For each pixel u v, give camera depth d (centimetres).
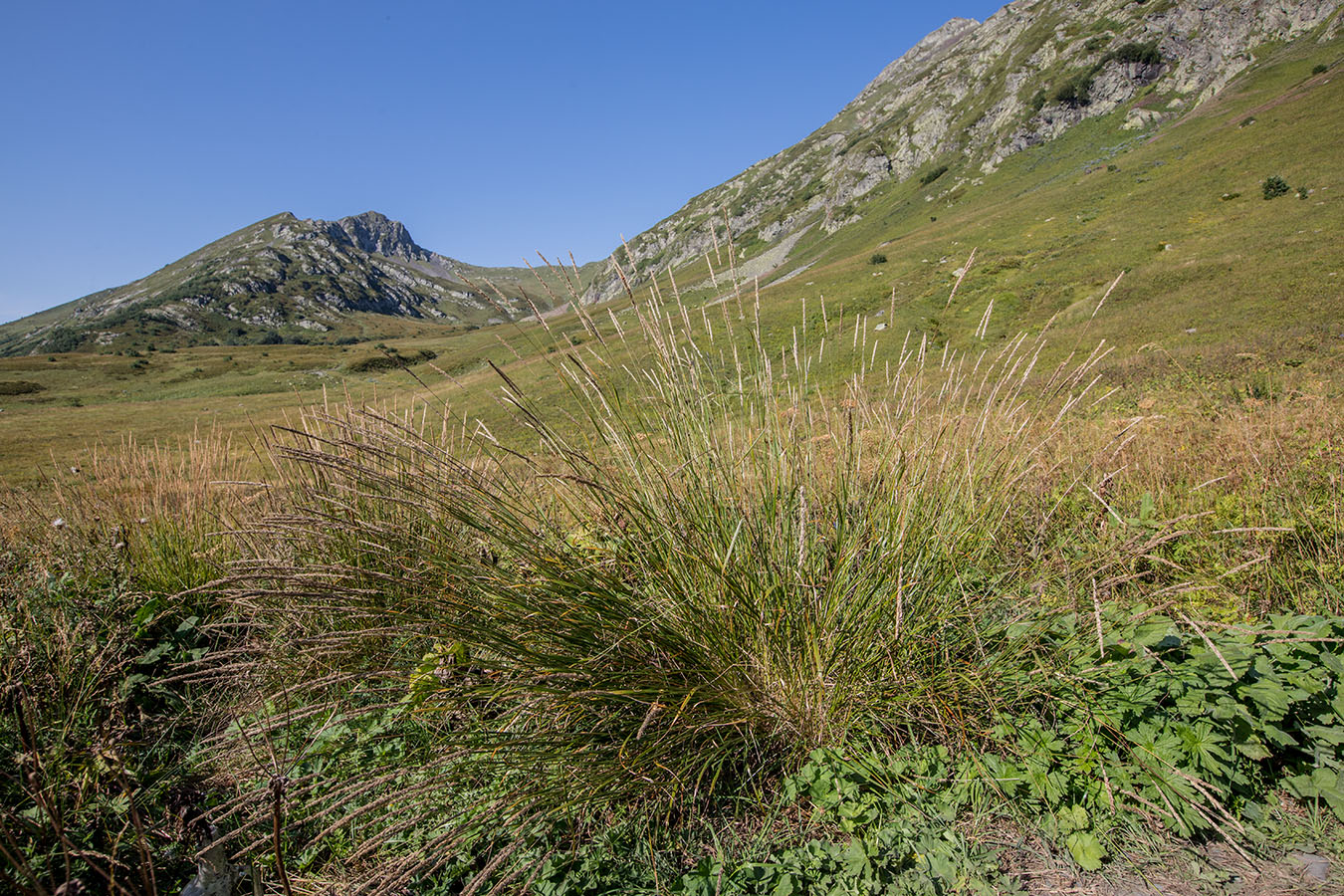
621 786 174
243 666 216
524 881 158
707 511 196
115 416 4078
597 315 211
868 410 216
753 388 207
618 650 181
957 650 197
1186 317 1791
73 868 165
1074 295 2458
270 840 169
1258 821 160
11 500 381
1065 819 164
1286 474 320
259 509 274
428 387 222
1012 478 207
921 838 162
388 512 229
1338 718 173
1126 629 187
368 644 211
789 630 186
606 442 196
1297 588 241
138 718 235
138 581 307
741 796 180
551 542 188
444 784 169
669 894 153
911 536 198
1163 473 344
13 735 201
